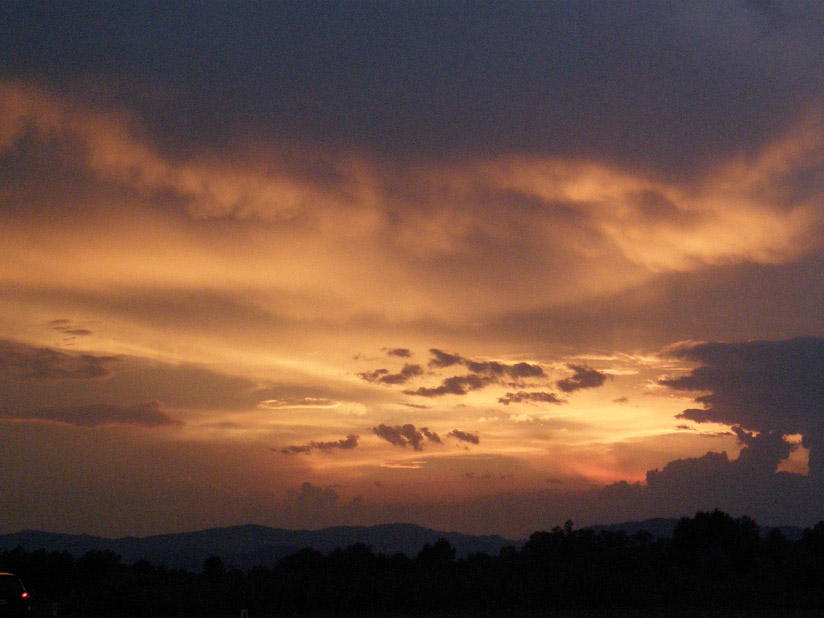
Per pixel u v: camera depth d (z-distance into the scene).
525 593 64.75
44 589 71.69
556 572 70.81
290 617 56.12
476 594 64.75
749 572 70.38
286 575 68.94
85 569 76.50
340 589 64.19
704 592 64.19
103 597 60.22
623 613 55.50
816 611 57.16
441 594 64.31
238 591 62.94
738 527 79.38
